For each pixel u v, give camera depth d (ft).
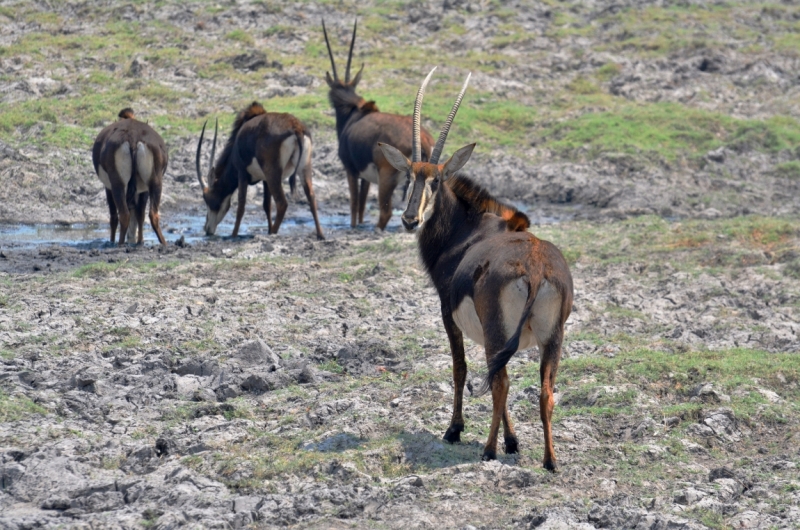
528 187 185.26
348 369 78.84
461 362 61.36
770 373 75.20
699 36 267.80
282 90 218.18
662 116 214.07
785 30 286.87
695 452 61.41
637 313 97.25
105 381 71.46
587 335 88.89
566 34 265.13
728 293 103.86
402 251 122.42
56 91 207.00
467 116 210.18
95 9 255.09
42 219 152.05
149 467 56.59
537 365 78.28
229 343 83.35
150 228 148.66
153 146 125.70
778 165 197.36
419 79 231.71
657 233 131.75
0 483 53.42
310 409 67.56
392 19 269.44
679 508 51.42
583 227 143.33
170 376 73.36
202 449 59.47
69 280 102.37
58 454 56.70
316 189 182.19
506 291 53.21
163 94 208.54
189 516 48.62
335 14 267.39
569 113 217.56
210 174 143.74
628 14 281.13
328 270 111.65
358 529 48.34
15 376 70.90
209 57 230.89
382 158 139.23
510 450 58.75
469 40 260.01
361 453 57.72
